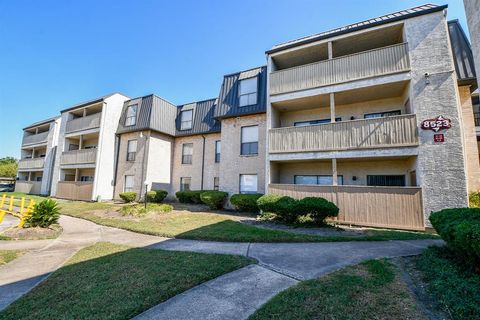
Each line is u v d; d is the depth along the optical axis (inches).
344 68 424.2
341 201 393.1
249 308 126.6
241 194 526.3
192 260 206.2
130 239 304.3
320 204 350.6
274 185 455.5
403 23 389.7
